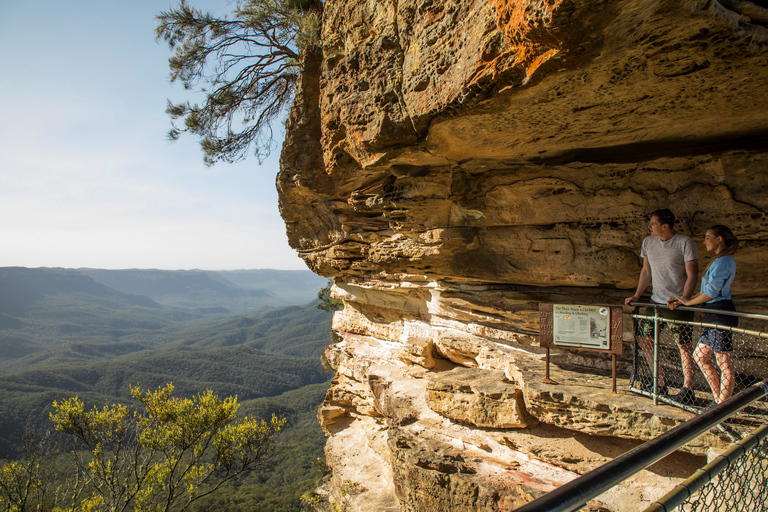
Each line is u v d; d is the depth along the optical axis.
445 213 6.88
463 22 3.91
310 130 9.34
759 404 4.30
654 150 5.21
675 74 3.31
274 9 10.09
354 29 5.93
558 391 5.12
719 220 4.98
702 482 1.85
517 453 5.91
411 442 6.89
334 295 12.62
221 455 13.70
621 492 4.80
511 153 5.48
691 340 4.51
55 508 11.82
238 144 13.12
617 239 5.74
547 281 6.55
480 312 7.91
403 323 10.54
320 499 10.88
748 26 2.74
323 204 10.17
